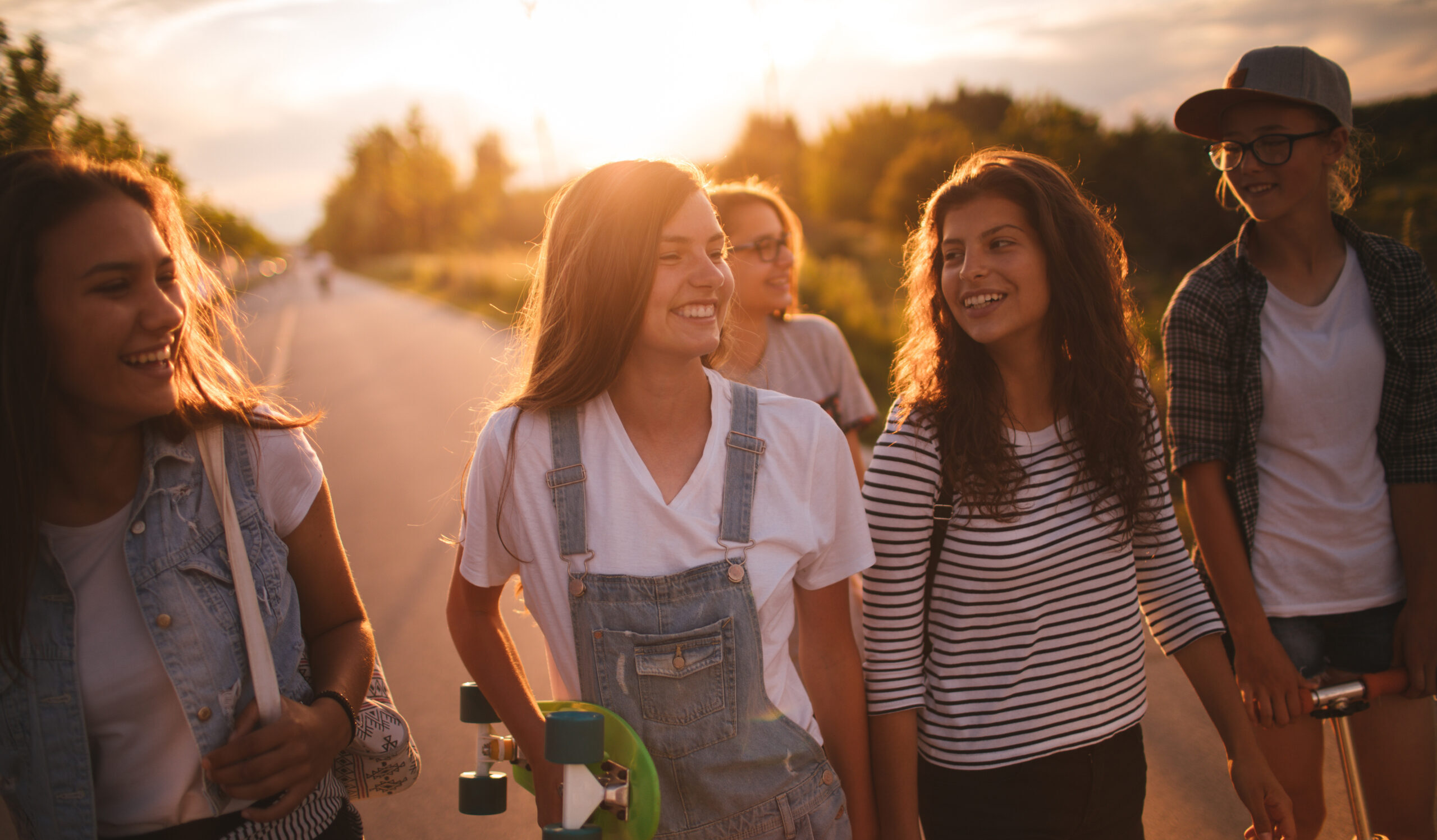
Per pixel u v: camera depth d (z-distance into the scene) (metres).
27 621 1.30
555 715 1.29
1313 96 2.00
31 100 3.57
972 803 1.74
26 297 1.24
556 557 1.48
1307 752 2.17
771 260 2.85
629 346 1.46
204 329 1.53
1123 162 20.56
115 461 1.37
